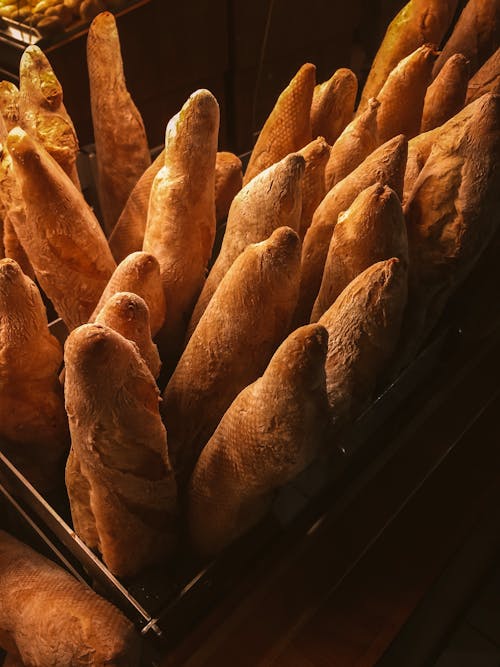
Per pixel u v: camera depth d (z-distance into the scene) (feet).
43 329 1.77
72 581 1.87
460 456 2.28
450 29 3.27
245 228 1.81
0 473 2.01
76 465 1.61
